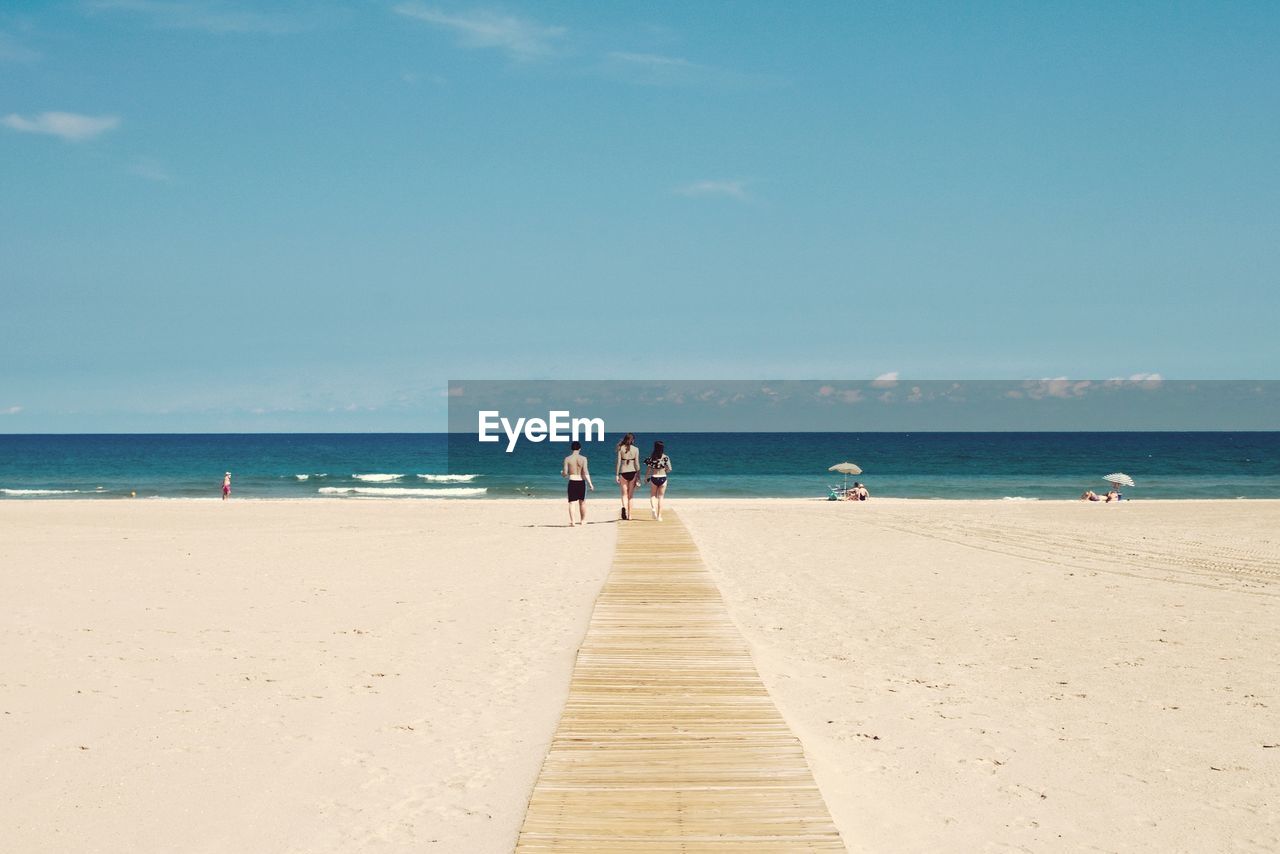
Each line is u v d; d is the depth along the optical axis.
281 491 56.00
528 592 13.64
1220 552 18.30
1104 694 8.38
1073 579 14.97
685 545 18.64
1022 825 5.64
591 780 6.02
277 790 6.30
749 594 13.60
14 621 11.68
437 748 7.05
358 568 16.47
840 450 124.06
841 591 13.86
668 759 6.40
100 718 7.83
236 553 18.86
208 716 7.88
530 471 79.12
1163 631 10.97
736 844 5.12
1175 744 7.04
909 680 8.91
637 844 5.11
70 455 121.81
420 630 11.16
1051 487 58.53
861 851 5.30
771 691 8.53
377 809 5.98
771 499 43.72
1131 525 24.06
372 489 56.66
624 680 8.45
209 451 136.00
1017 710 7.93
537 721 7.59
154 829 5.73
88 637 10.80
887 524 24.19
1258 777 6.37
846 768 6.57
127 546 20.22
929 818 5.74
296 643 10.51
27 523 27.47
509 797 6.10
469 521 27.47
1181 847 5.34
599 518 27.11
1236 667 9.27
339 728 7.55
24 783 6.46
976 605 12.71
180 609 12.52
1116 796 6.07
